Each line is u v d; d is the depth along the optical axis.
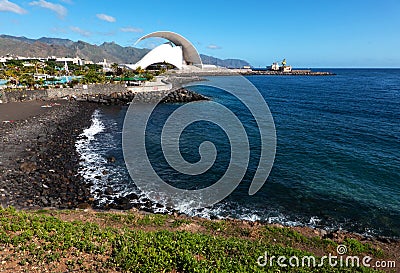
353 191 15.84
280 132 28.75
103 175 16.98
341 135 27.84
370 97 59.19
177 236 8.72
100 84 49.75
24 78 52.53
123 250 7.39
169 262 6.97
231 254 8.00
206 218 12.62
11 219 9.16
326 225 12.68
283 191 15.77
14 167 16.97
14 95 40.56
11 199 13.26
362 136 27.50
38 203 13.13
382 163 20.06
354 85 89.88
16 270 6.29
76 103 42.00
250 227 11.26
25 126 26.97
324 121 34.91
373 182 17.02
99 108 40.34
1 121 28.28
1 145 20.89
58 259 6.85
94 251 7.35
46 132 25.47
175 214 12.71
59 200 13.58
